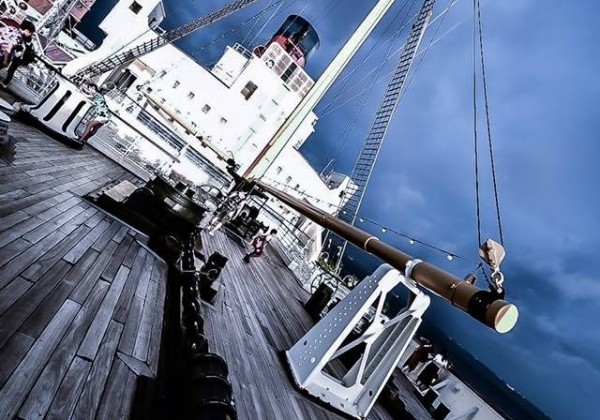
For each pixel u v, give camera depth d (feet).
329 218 21.61
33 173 19.25
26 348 8.16
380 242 15.66
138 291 14.35
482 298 9.12
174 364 10.43
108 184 27.35
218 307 18.88
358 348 27.17
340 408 17.40
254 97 101.76
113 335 10.69
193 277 16.63
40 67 45.83
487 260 9.34
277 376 16.53
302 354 18.34
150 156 68.44
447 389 40.52
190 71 97.96
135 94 91.91
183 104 98.94
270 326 22.34
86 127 33.19
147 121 72.18
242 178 42.73
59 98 31.01
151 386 9.50
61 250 13.56
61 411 7.14
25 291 10.12
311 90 43.47
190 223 21.52
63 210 17.29
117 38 90.74
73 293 11.46
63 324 9.77
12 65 31.94
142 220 20.89
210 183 73.41
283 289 36.37
